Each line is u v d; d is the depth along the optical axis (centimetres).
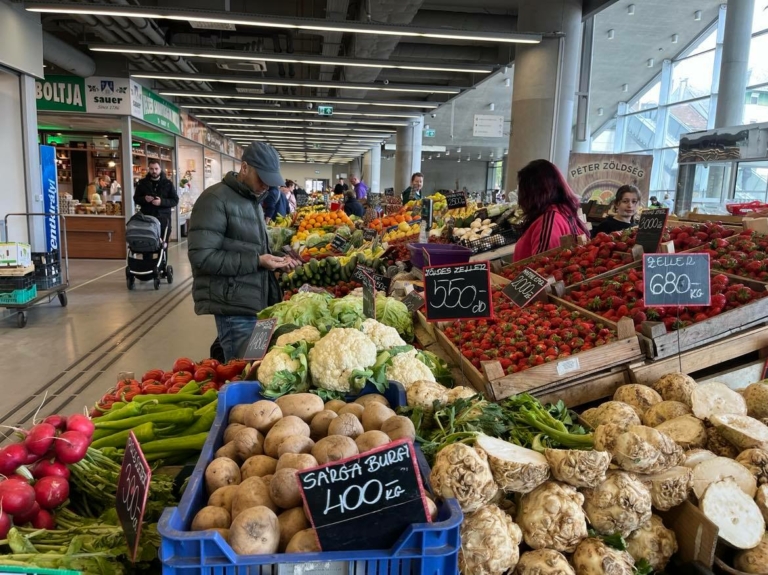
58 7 714
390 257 493
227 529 110
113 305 721
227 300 313
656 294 206
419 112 1869
